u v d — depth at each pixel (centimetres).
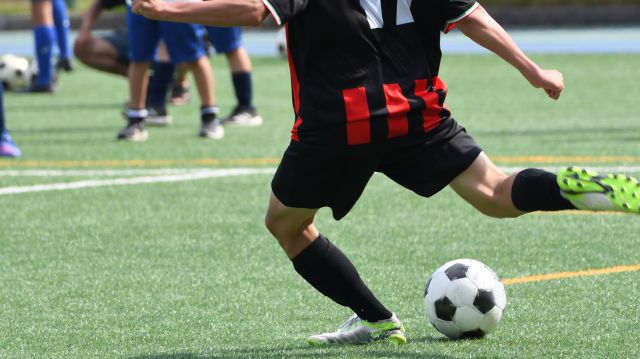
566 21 7744
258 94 3950
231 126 3084
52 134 2950
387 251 1591
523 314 1217
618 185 913
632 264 1476
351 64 987
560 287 1351
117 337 1161
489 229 1733
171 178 2259
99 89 4197
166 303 1312
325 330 1180
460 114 3234
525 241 1639
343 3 981
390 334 1102
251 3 933
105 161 2489
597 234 1680
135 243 1669
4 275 1473
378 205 1955
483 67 4816
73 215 1894
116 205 1981
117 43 3347
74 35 7269
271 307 1287
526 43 6084
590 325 1166
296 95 1014
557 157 2400
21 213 1914
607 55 5162
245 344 1122
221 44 3044
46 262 1550
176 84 3706
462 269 1108
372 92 987
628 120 3027
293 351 1084
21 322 1230
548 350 1066
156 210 1933
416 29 1012
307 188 1012
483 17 1011
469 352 1060
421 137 1010
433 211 1894
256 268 1498
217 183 2198
